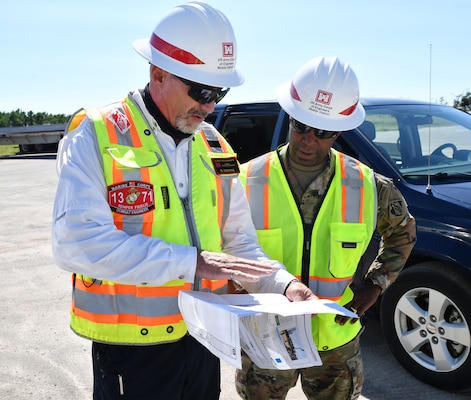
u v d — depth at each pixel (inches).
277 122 168.6
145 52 65.9
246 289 77.2
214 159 73.7
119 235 61.0
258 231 85.3
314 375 85.4
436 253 118.6
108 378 68.2
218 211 72.9
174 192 66.4
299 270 84.5
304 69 82.4
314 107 80.1
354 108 82.4
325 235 83.8
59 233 60.6
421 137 154.7
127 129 65.8
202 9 64.4
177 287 66.5
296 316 70.7
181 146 68.6
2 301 188.9
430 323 122.2
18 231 308.0
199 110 65.8
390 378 128.3
